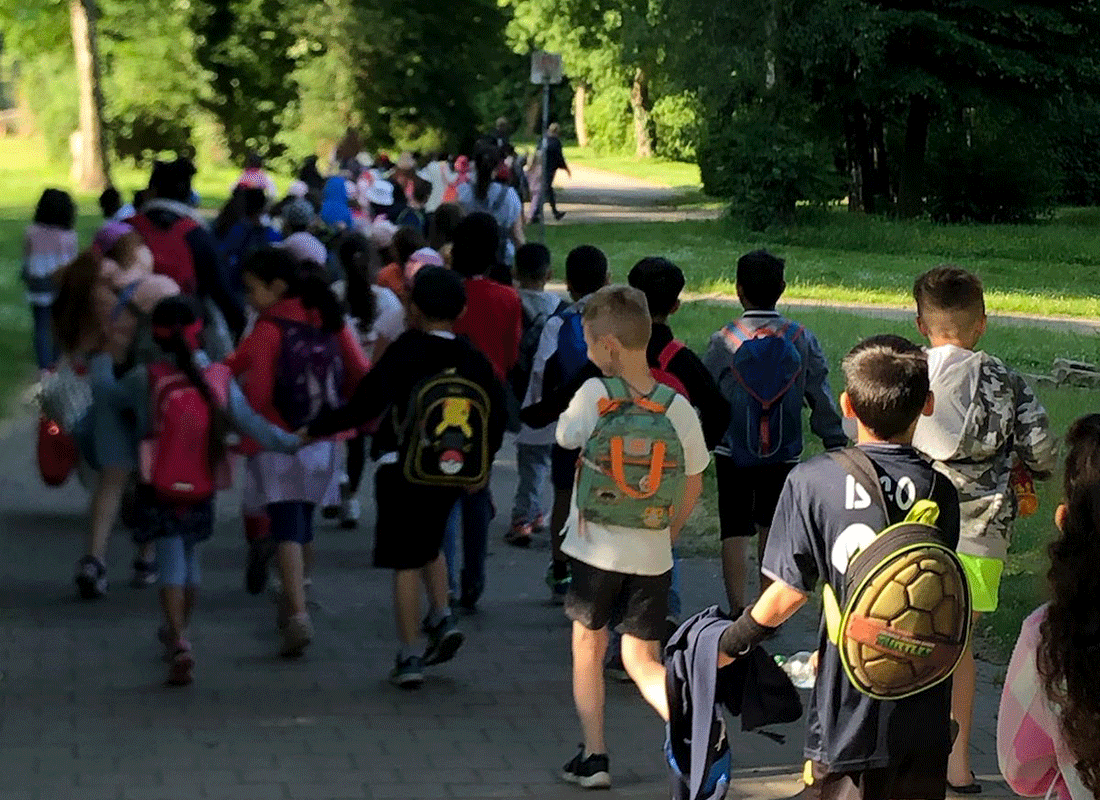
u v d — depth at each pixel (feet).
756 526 28.12
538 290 29.07
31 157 160.35
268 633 25.35
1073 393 46.98
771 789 19.34
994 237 104.94
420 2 148.87
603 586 18.98
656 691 18.98
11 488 34.50
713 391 22.71
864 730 13.55
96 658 23.73
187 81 143.54
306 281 23.50
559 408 22.61
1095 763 10.53
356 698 22.41
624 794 18.99
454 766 19.86
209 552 30.22
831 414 24.62
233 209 41.27
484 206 66.18
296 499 23.70
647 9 112.06
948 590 13.10
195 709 21.66
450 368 22.29
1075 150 139.44
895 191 131.44
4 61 177.06
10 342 53.47
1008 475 18.37
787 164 104.22
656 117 213.25
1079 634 10.59
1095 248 99.55
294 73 145.38
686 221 115.34
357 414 22.15
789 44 106.63
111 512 26.71
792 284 77.92
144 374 22.38
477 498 26.68
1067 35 116.16
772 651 24.95
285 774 19.36
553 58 90.22
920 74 111.45
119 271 27.61
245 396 23.30
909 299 73.67
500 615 26.86
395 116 150.92
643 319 19.08
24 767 19.25
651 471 18.76
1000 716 11.30
